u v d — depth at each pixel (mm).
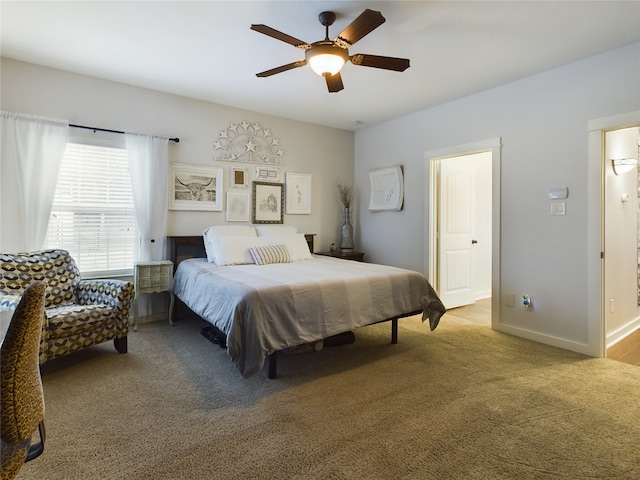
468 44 2750
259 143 4578
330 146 5234
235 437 1787
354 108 4344
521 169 3400
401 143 4695
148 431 1832
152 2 2268
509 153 3492
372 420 1948
